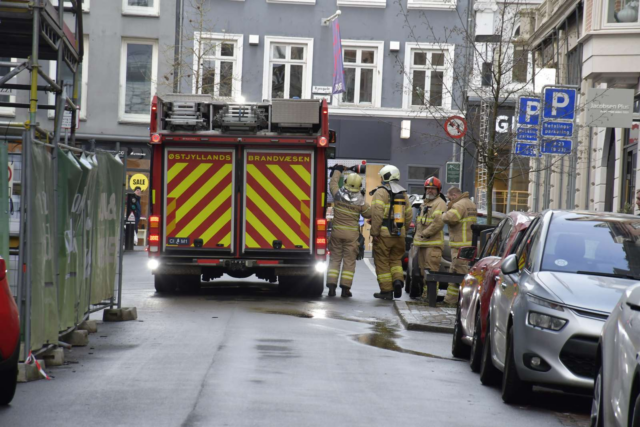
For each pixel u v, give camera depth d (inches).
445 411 426.6
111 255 730.2
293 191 979.3
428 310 861.2
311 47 2159.2
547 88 1021.8
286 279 1009.5
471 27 2111.2
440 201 984.3
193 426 373.1
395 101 2160.4
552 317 430.0
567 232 489.7
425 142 1995.6
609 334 330.3
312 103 980.6
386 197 1010.7
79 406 413.4
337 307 906.7
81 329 668.7
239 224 978.1
